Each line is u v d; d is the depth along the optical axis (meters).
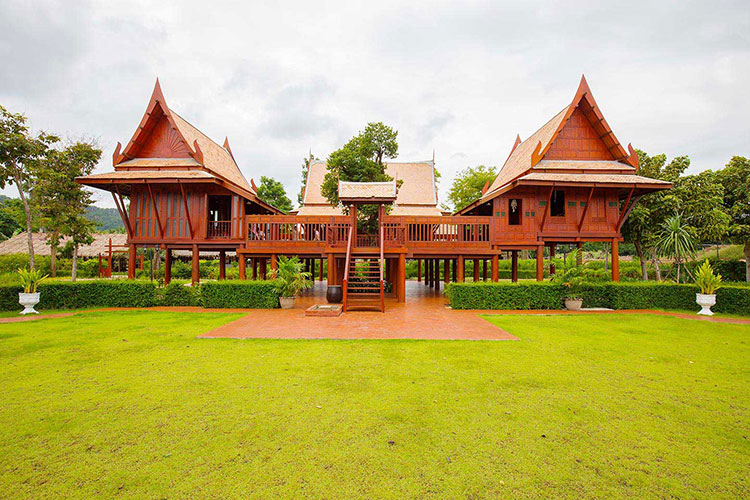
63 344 6.73
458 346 6.70
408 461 2.92
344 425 3.53
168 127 15.87
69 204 20.34
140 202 14.77
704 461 2.98
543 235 15.12
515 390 4.48
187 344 6.77
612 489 2.60
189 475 2.73
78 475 2.73
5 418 3.66
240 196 16.14
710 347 6.71
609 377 5.00
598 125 16.02
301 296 15.53
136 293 11.88
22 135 15.21
